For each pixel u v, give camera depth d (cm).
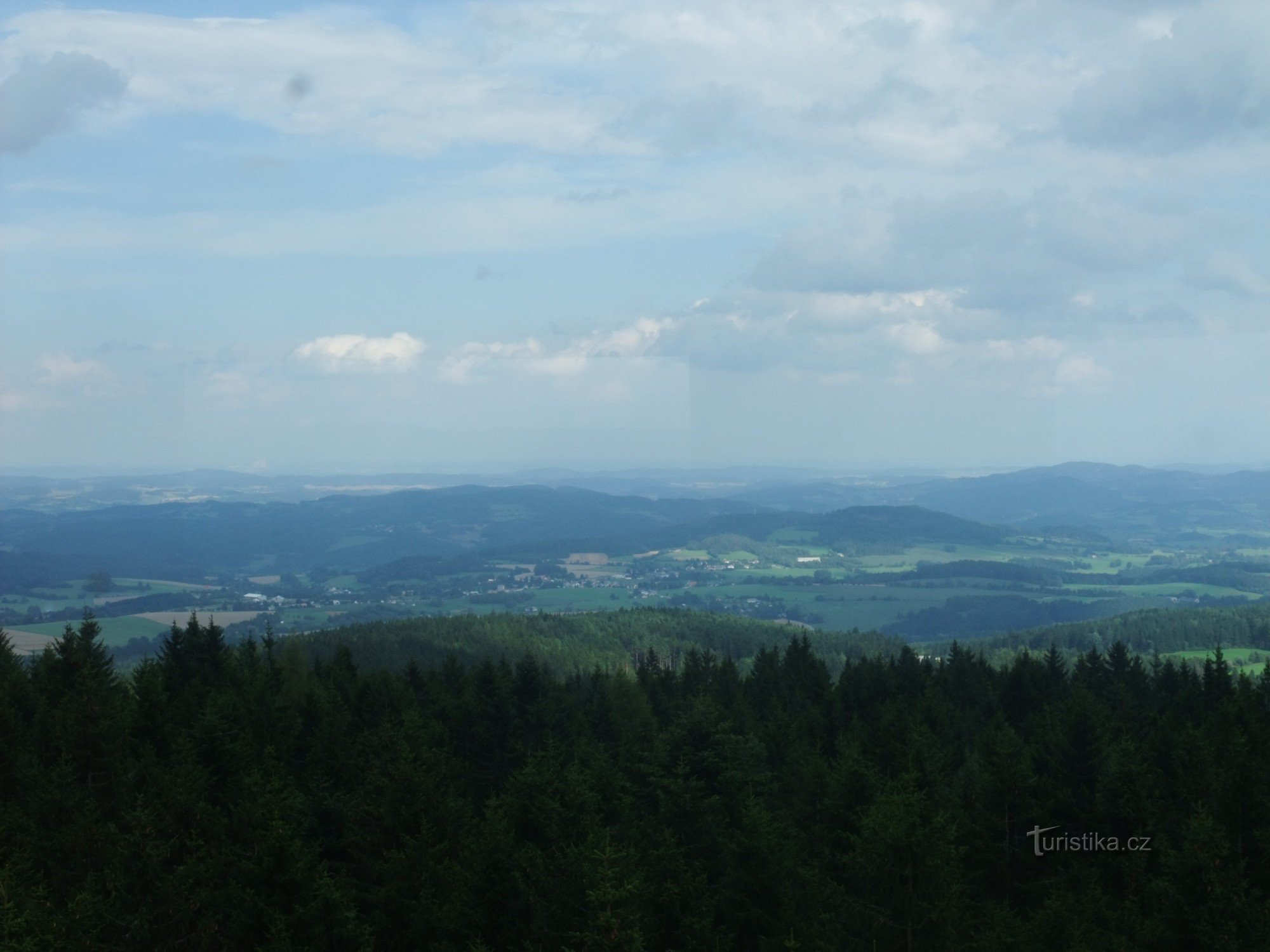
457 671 9225
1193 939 3697
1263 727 5769
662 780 4594
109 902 3591
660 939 3584
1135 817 4675
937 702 7631
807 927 3791
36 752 5253
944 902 3650
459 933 3828
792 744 6700
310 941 3459
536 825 4484
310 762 5603
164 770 5044
